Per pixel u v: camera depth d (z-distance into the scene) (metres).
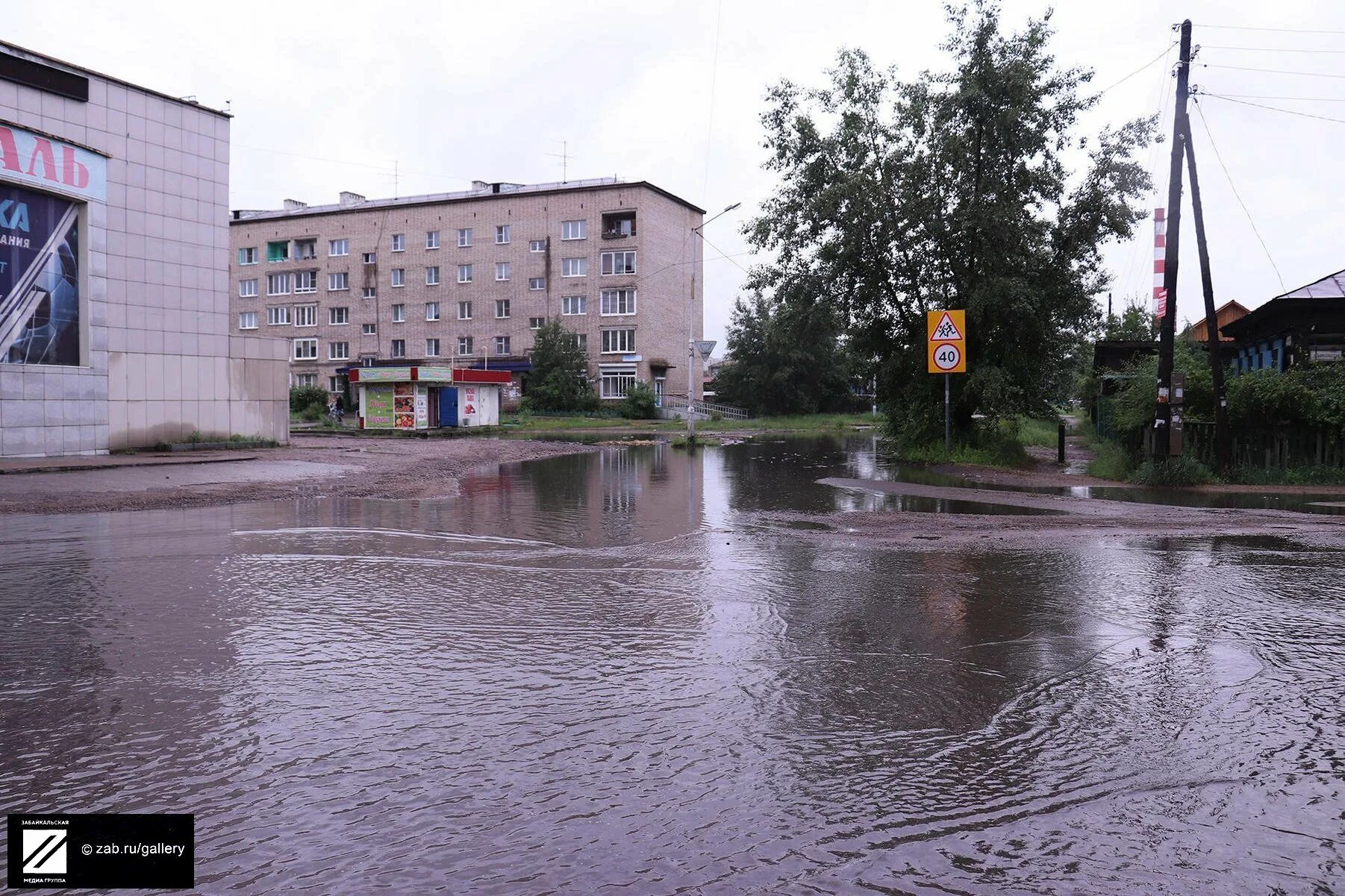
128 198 22.66
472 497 14.98
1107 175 24.09
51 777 3.61
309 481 17.20
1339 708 4.51
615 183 65.75
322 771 3.68
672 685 4.86
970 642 5.76
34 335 20.38
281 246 75.75
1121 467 19.50
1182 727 4.24
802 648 5.60
